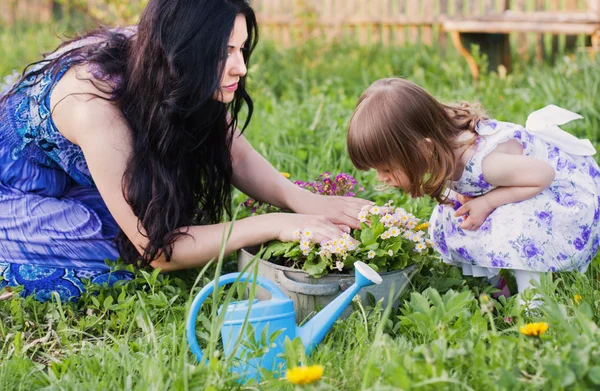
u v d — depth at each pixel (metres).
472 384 1.82
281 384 1.97
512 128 2.58
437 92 5.41
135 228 2.55
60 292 2.65
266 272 2.44
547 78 5.20
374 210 2.53
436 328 2.01
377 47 7.12
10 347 2.37
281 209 2.96
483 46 6.49
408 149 2.48
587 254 2.62
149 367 1.97
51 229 2.67
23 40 8.05
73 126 2.51
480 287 2.68
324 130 4.34
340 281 2.37
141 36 2.41
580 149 2.67
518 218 2.55
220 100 2.47
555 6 6.92
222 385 1.88
